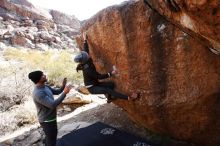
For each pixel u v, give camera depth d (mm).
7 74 11484
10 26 26984
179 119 4105
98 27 4648
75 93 8570
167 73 3873
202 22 2557
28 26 29172
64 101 8258
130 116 5352
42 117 4266
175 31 3600
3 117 7480
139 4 3879
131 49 4195
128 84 4438
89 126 5207
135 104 4523
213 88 3490
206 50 3389
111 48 4555
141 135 5152
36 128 6703
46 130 4340
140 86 4270
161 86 4008
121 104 5008
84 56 3795
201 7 2316
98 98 8906
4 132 6969
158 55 3887
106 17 4422
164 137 4840
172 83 3873
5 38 24531
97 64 4988
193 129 4109
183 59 3637
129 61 4301
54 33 30891
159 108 4156
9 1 29750
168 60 3803
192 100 3721
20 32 25016
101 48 4781
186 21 2895
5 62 15438
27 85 9859
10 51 19234
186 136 4340
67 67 12953
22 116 7707
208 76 3490
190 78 3656
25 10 30406
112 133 4832
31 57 17094
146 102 4262
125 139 4605
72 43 31109
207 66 3453
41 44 26219
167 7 3057
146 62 4062
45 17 31953
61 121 6887
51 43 27375
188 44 3529
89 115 6703
